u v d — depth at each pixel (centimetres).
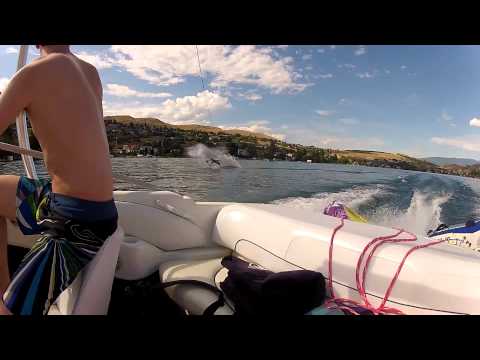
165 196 178
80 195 106
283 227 151
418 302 107
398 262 114
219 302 121
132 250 156
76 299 107
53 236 104
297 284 116
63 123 104
